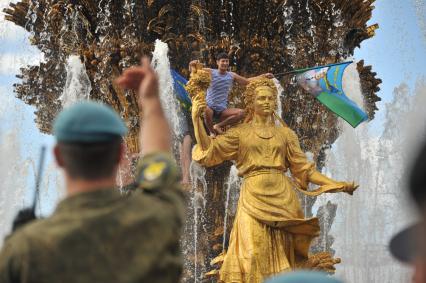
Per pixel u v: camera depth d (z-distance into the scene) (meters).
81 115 4.38
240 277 15.47
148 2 22.56
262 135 16.41
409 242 2.87
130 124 22.36
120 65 22.75
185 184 21.11
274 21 23.53
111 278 4.09
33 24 24.53
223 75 17.02
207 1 23.11
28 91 24.72
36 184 4.95
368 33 25.67
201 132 16.16
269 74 17.25
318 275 3.48
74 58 23.14
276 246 15.78
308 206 23.86
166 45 22.36
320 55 24.22
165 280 4.25
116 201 4.36
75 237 4.11
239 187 22.30
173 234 4.36
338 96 18.31
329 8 24.16
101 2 22.94
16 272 4.02
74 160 4.34
